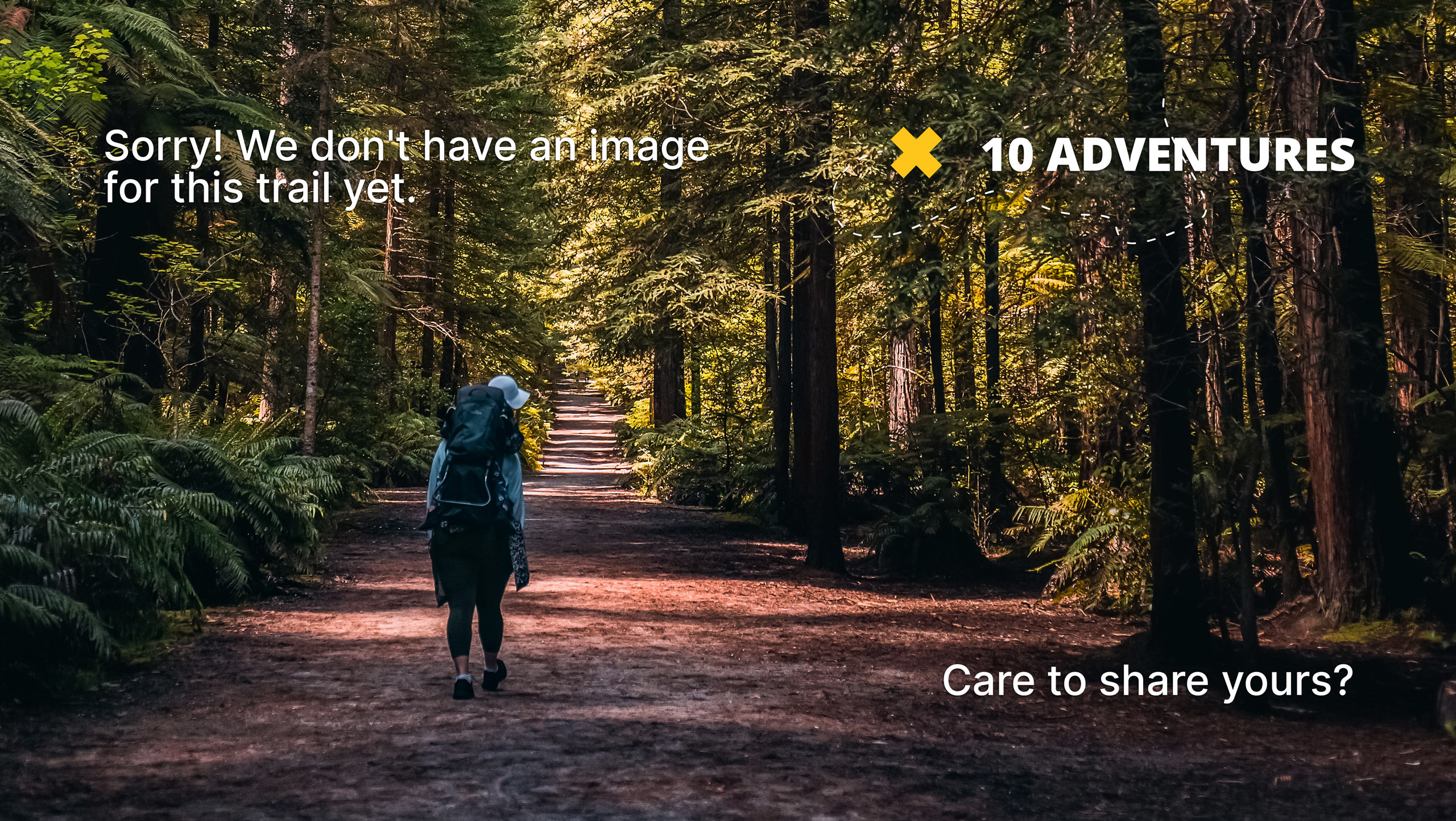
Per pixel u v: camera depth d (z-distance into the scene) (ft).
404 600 35.06
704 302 51.65
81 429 33.35
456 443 21.42
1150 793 16.81
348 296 69.56
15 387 34.12
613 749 17.52
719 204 51.37
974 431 54.90
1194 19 24.77
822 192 44.29
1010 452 55.83
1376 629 30.68
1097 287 25.72
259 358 69.41
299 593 35.55
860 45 31.78
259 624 29.53
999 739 20.04
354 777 15.72
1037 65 24.79
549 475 127.24
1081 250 24.04
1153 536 27.91
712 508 80.64
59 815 13.80
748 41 45.93
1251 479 24.44
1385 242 36.91
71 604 21.24
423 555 47.67
